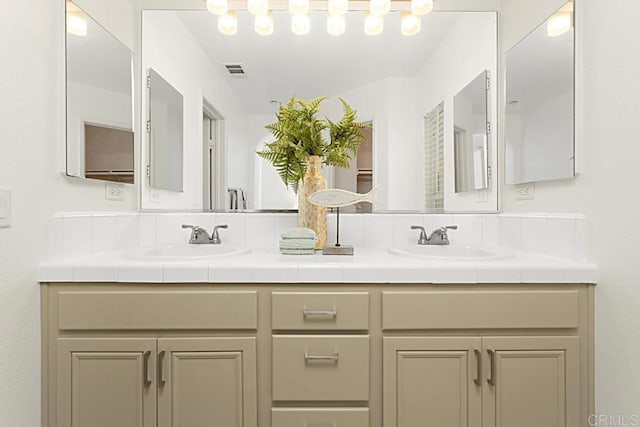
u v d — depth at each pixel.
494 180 1.83
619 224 1.14
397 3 1.84
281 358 1.21
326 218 1.70
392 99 1.86
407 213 1.84
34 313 1.20
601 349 1.21
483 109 1.84
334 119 1.87
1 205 1.07
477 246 1.76
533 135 1.54
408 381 1.22
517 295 1.22
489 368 1.22
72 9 1.38
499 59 1.82
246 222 1.82
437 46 1.85
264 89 1.86
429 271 1.22
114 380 1.21
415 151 1.86
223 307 1.21
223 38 1.85
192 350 1.21
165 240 1.80
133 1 1.80
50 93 1.29
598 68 1.23
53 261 1.28
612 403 1.17
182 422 1.21
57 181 1.32
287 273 1.21
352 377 1.22
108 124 1.57
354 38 1.86
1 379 1.08
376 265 1.22
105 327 1.21
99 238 1.52
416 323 1.22
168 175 1.83
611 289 1.17
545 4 1.48
